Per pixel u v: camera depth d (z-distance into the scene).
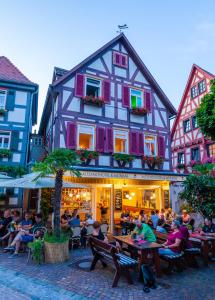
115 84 15.12
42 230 8.01
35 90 13.80
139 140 15.13
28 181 8.47
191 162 20.17
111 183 12.73
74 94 13.58
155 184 14.25
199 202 10.72
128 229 11.01
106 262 5.89
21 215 12.01
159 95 16.75
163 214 10.91
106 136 14.00
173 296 4.71
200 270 6.39
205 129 10.19
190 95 22.45
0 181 9.93
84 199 13.02
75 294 4.73
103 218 13.09
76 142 13.02
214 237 7.29
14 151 12.73
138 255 6.07
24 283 5.23
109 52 15.41
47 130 17.45
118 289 5.01
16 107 13.24
